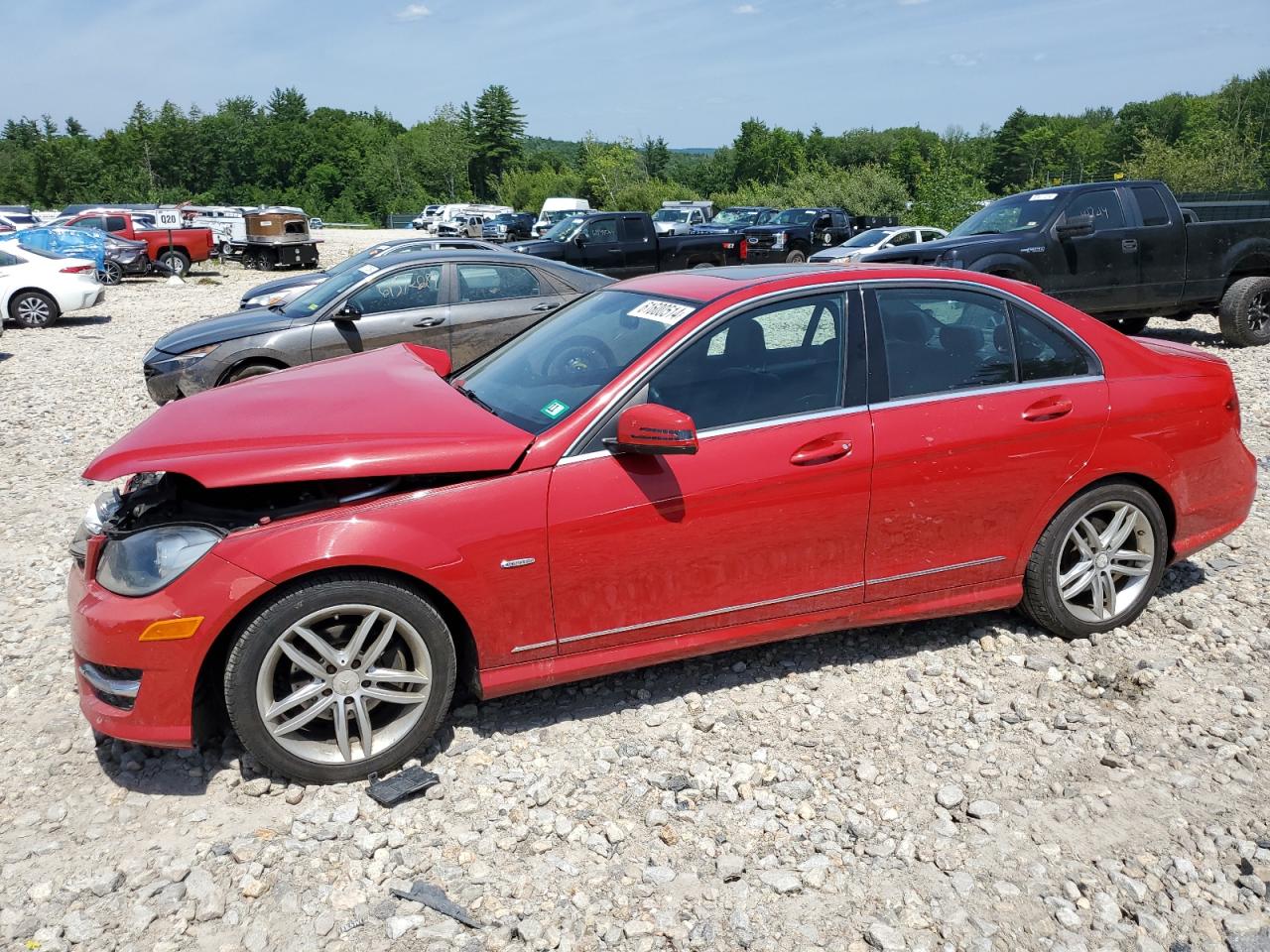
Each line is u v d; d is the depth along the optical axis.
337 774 3.33
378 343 8.69
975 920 2.74
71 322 17.84
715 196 65.62
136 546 3.16
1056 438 3.99
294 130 128.75
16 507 6.64
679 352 3.58
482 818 3.19
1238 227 11.10
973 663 4.14
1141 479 4.25
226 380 8.38
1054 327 4.11
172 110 124.19
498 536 3.32
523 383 3.93
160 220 34.12
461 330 8.95
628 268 18.94
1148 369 4.23
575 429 3.44
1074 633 4.28
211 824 3.15
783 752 3.54
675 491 3.49
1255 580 4.89
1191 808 3.21
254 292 12.62
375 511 3.22
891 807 3.22
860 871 2.94
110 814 3.22
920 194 36.22
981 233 10.93
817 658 4.21
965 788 3.33
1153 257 10.68
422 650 3.33
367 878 2.91
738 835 3.11
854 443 3.70
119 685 3.17
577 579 3.46
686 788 3.33
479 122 132.50
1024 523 4.05
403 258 9.04
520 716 3.79
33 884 2.89
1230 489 4.45
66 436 8.73
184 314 19.16
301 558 3.10
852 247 22.11
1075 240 10.39
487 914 2.77
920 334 3.90
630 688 3.98
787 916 2.76
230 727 3.66
